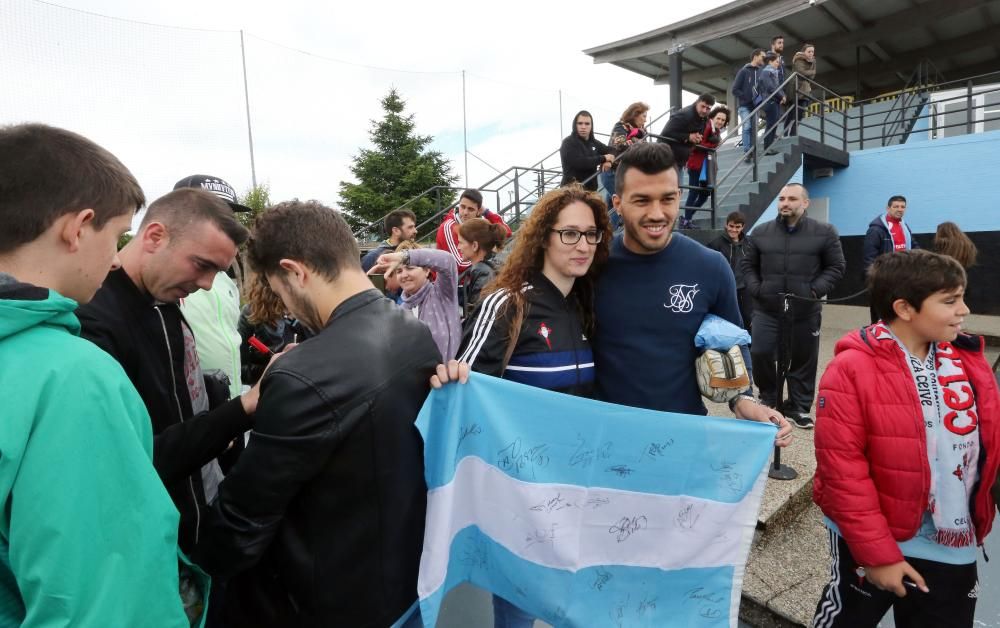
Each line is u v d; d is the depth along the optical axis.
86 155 0.84
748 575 2.35
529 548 1.44
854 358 1.54
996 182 7.91
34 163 0.79
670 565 1.51
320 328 1.21
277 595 1.13
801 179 7.94
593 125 6.02
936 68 11.98
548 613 1.45
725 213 6.67
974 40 11.13
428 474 1.20
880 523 1.46
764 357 4.07
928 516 1.50
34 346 0.74
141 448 0.81
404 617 1.19
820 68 13.19
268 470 0.99
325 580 1.07
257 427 1.01
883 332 1.53
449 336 2.59
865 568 1.48
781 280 3.93
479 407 1.34
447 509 1.23
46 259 0.81
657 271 1.67
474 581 1.50
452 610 2.10
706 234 5.73
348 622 1.09
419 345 1.21
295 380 1.00
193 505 1.39
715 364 1.58
